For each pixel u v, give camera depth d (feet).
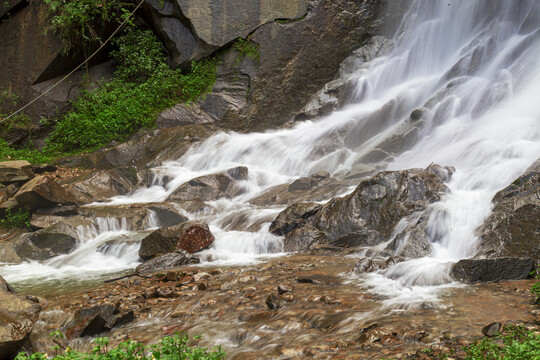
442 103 53.62
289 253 35.45
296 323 20.58
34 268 38.06
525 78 51.26
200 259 34.60
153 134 64.69
